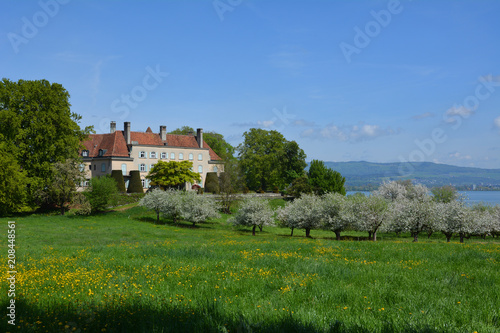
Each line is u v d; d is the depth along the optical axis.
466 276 11.47
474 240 48.41
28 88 54.50
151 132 95.50
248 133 97.69
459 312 7.61
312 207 44.91
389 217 40.69
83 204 52.56
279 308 8.02
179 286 10.48
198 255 17.11
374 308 8.04
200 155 96.31
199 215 49.78
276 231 53.41
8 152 52.25
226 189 66.94
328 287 9.98
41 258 17.44
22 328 6.85
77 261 15.59
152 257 16.66
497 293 9.14
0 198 49.03
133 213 57.75
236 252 18.58
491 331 6.46
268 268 13.48
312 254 18.20
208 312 7.65
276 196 83.88
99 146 87.62
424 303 8.40
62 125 56.09
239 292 9.84
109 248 21.48
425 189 69.50
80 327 6.99
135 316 7.50
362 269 12.77
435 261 15.31
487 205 58.38
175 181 76.69
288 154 97.44
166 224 51.81
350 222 40.06
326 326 6.71
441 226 41.97
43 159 55.75
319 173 84.94
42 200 54.25
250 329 6.39
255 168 93.44
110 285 10.60
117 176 76.56
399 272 12.27
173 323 6.89
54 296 9.41
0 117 51.66
